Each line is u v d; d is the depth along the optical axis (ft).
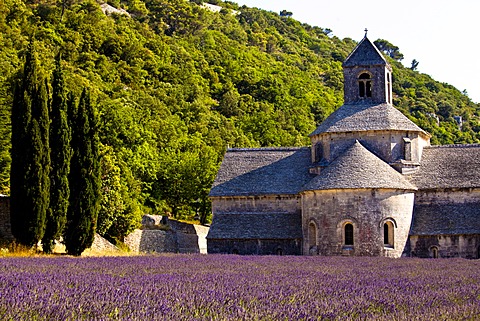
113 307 57.36
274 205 206.90
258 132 418.92
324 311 59.41
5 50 341.21
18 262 118.32
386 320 54.85
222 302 63.67
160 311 55.98
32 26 422.00
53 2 493.36
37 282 77.82
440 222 189.98
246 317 54.44
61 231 160.04
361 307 62.59
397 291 78.07
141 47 472.44
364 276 102.22
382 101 211.00
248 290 75.61
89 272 99.04
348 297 71.10
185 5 643.86
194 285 80.89
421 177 200.34
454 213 192.24
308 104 505.25
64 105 165.07
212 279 91.15
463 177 197.67
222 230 203.51
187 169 277.85
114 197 193.36
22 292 64.34
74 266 112.47
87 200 163.94
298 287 81.30
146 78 452.35
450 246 186.60
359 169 184.44
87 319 51.26
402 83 579.07
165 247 222.89
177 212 287.48
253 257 164.35
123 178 231.71
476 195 194.70
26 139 153.99
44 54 371.56
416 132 205.46
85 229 163.02
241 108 467.11
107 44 456.45
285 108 485.15
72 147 165.48
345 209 181.27
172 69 476.54
